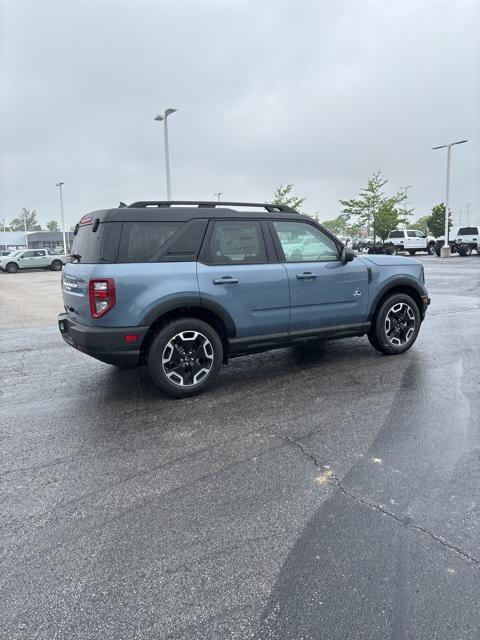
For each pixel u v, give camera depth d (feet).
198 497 9.66
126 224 14.40
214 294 15.40
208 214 15.64
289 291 16.93
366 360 19.66
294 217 17.52
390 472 10.44
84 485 10.23
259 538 8.31
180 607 6.84
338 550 7.93
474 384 16.28
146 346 15.12
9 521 8.95
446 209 112.98
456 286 49.11
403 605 6.73
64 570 7.63
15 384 17.69
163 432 12.91
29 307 41.52
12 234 271.08
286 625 6.47
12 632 6.44
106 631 6.46
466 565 7.50
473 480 10.03
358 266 18.66
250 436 12.54
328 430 12.76
